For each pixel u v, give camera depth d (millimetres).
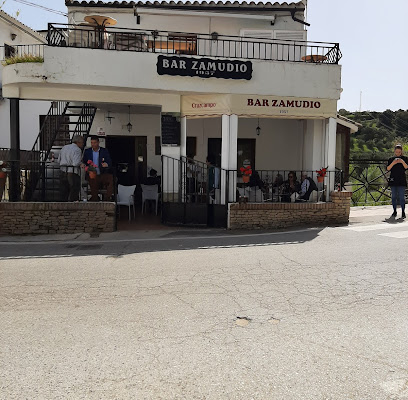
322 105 12297
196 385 3588
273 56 14547
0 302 5570
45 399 3387
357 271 6863
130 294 5863
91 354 4133
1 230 10391
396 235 9711
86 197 11688
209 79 11555
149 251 8547
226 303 5484
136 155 15977
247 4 13969
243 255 8078
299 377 3715
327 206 11789
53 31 11156
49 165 11367
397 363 3967
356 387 3570
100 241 9641
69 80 11008
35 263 7605
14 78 11031
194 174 12344
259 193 12812
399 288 6031
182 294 5840
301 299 5621
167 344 4340
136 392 3486
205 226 11664
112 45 12945
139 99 12016
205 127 15750
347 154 16156
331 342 4383
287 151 15906
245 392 3490
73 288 6137
